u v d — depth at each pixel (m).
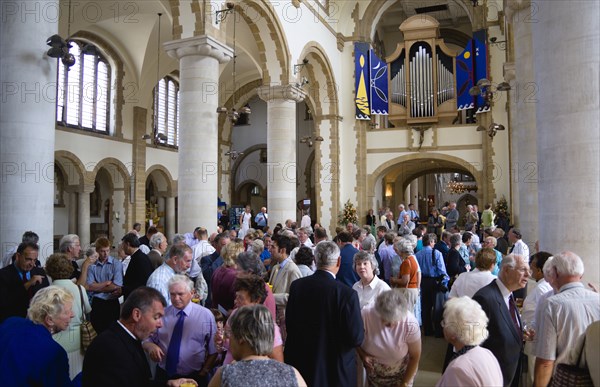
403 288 6.43
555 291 3.42
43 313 3.05
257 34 14.89
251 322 2.45
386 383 3.61
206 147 10.38
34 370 2.87
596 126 4.25
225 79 25.62
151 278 4.62
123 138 20.09
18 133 6.63
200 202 10.24
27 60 6.73
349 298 3.45
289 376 2.28
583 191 4.27
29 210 6.64
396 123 21.52
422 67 20.72
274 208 15.00
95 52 19.02
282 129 15.14
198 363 3.79
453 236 8.27
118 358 2.74
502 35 19.48
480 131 20.02
